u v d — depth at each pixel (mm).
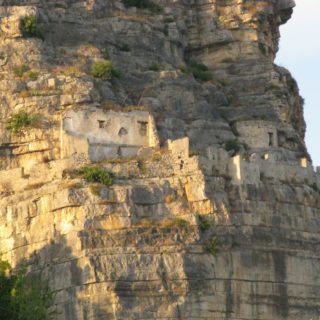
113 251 131500
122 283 130750
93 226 132375
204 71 150500
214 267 132875
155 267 131500
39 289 131500
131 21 148125
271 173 138250
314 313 135875
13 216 135875
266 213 136500
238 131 145000
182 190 134625
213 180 135500
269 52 153125
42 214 134500
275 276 135125
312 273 137000
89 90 139875
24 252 134625
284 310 134750
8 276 134125
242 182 136500
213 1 152625
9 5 146375
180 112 143875
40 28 144000
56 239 133125
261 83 149375
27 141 138750
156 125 141125
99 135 137750
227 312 132625
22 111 139500
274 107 148000
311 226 138500
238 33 152000
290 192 138375
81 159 136375
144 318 130500
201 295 131875
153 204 133875
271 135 145000
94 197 133125
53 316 131375
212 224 134000
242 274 133875
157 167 135500
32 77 140875
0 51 142375
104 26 147250
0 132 139375
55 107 139375
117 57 145625
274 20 154875
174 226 132875
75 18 146000
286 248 136250
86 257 131375
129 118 138625
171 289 131375
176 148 136000
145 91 143500
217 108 145875
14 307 129500
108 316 130250
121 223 132500
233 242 134125
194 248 132625
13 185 137500
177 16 151625
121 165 135250
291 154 145375
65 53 143750
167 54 149000
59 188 134250
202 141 142750
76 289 131250
